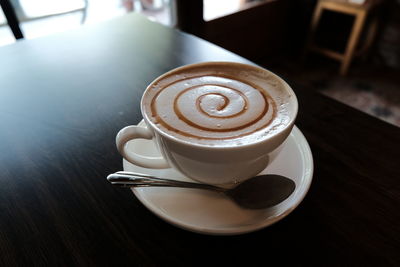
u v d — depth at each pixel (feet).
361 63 3.43
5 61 1.15
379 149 0.77
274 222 0.56
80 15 2.42
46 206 0.65
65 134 0.83
